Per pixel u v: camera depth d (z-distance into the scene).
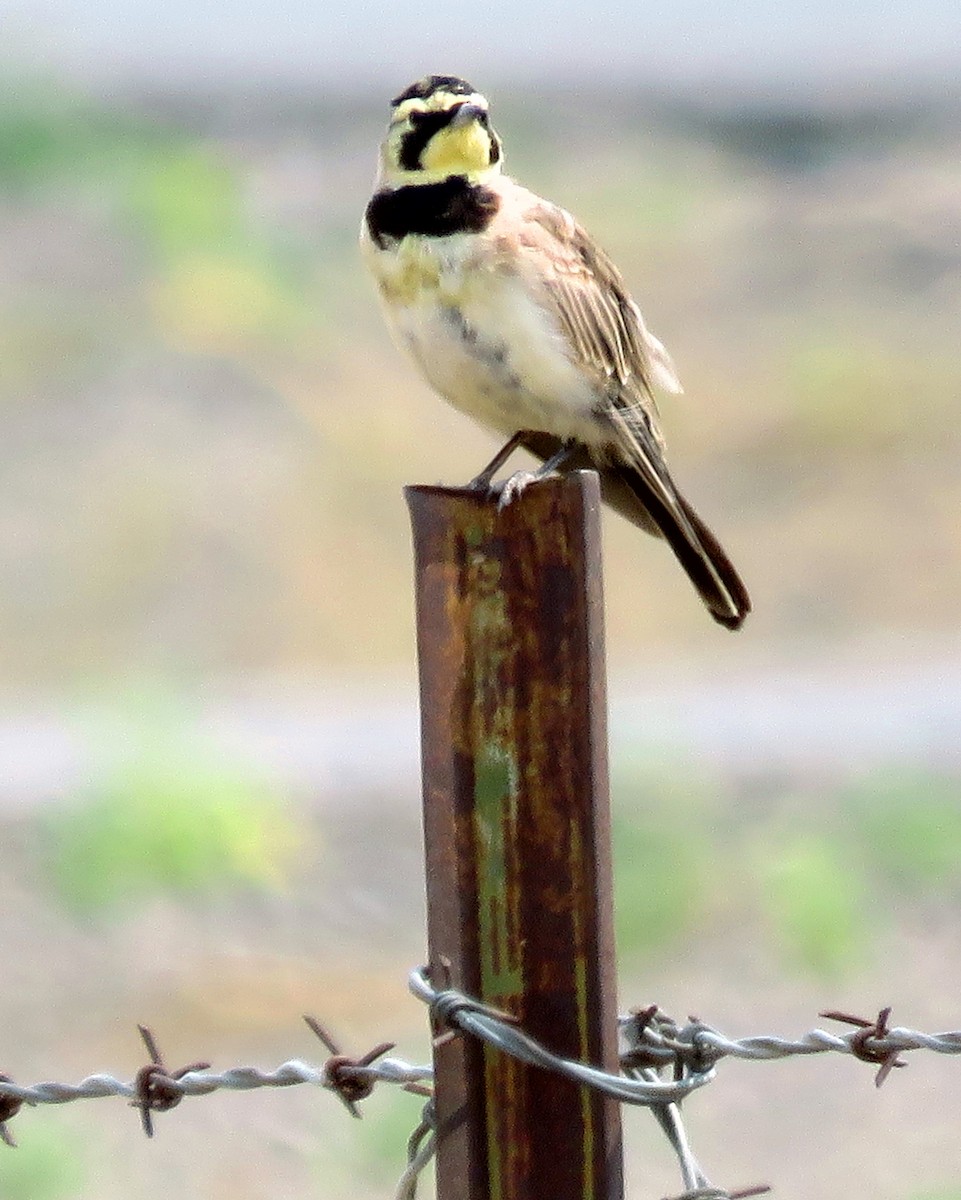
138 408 24.97
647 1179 10.41
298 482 23.50
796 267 30.34
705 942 13.37
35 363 25.97
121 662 20.84
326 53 38.81
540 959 4.91
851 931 13.22
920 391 25.89
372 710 19.34
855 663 20.59
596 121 36.81
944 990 12.71
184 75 37.16
